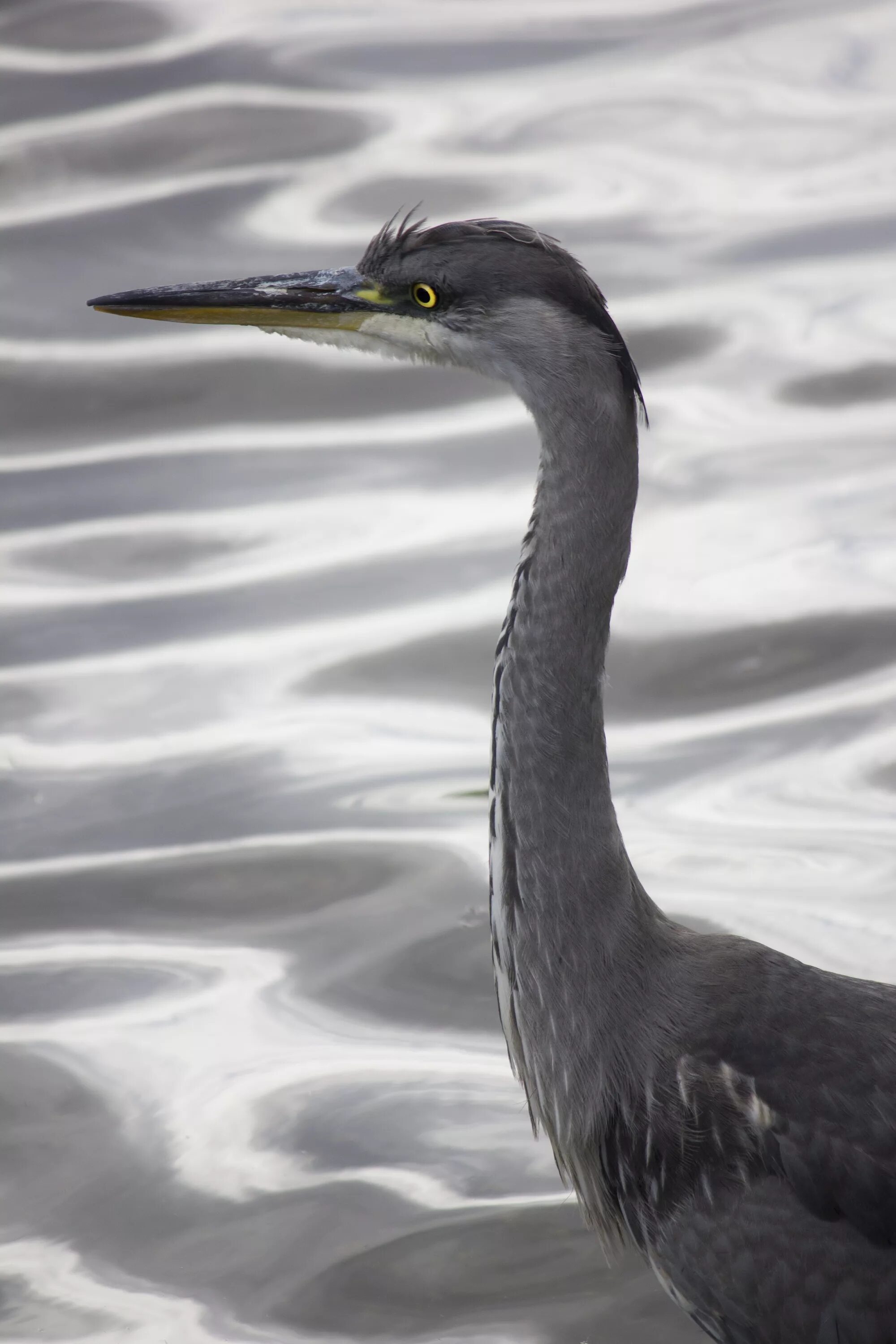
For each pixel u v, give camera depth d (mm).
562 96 22422
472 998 9867
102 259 18844
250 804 11570
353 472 15633
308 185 20188
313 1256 8227
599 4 25484
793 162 20531
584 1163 7207
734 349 16969
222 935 10438
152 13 25359
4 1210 8539
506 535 14453
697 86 22500
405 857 10992
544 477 6832
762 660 12727
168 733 12328
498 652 7008
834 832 10906
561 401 6695
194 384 17172
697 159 20688
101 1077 9352
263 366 17438
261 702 12664
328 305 7324
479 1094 9172
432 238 7027
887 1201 6293
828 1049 6590
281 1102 9141
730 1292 6566
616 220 19375
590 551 6754
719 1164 6602
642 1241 6988
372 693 12703
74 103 22594
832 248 18688
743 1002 6789
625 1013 6934
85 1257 8266
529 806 6969
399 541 14508
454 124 21672
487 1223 8383
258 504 15195
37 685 12906
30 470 15875
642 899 7141
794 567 13750
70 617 13758
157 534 14836
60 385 17094
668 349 17016
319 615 13625
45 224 19719
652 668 12750
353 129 21594
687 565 13906
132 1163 8805
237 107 22266
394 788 11664
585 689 6887
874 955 9719
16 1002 9914
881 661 12586
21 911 10648
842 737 11852
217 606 13828
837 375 16453
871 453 15234
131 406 16812
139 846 11219
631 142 21125
